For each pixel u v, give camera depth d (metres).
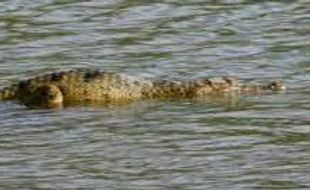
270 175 46.12
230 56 61.31
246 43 63.16
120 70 59.53
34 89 56.00
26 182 46.12
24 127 52.44
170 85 56.47
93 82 56.16
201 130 51.25
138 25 66.69
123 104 55.44
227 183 45.53
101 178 46.31
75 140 50.56
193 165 47.38
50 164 47.91
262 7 68.81
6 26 66.88
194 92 56.22
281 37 63.94
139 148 49.38
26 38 64.81
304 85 56.91
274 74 58.59
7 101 55.94
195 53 61.88
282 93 55.91
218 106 54.56
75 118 53.47
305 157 47.81
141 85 56.41
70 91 55.91
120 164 47.69
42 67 60.19
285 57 60.88
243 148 48.97
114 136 50.91
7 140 50.81
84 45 63.59
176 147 49.31
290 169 46.66
